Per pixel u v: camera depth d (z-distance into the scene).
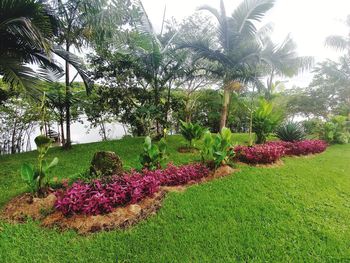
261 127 7.63
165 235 2.68
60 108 7.23
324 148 7.75
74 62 6.14
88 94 7.09
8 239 2.56
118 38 6.54
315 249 2.54
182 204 3.39
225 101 8.44
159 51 7.11
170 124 8.62
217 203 3.46
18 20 4.03
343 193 4.14
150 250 2.44
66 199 2.91
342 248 2.58
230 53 7.16
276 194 3.89
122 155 6.34
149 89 8.66
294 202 3.65
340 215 3.31
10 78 4.36
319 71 12.97
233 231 2.80
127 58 7.68
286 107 13.70
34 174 3.32
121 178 3.56
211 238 2.64
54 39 6.46
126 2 6.29
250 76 7.24
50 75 5.99
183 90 11.29
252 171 4.99
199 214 3.15
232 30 7.54
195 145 7.24
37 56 5.36
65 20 6.40
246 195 3.81
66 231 2.70
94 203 2.92
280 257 2.39
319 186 4.36
